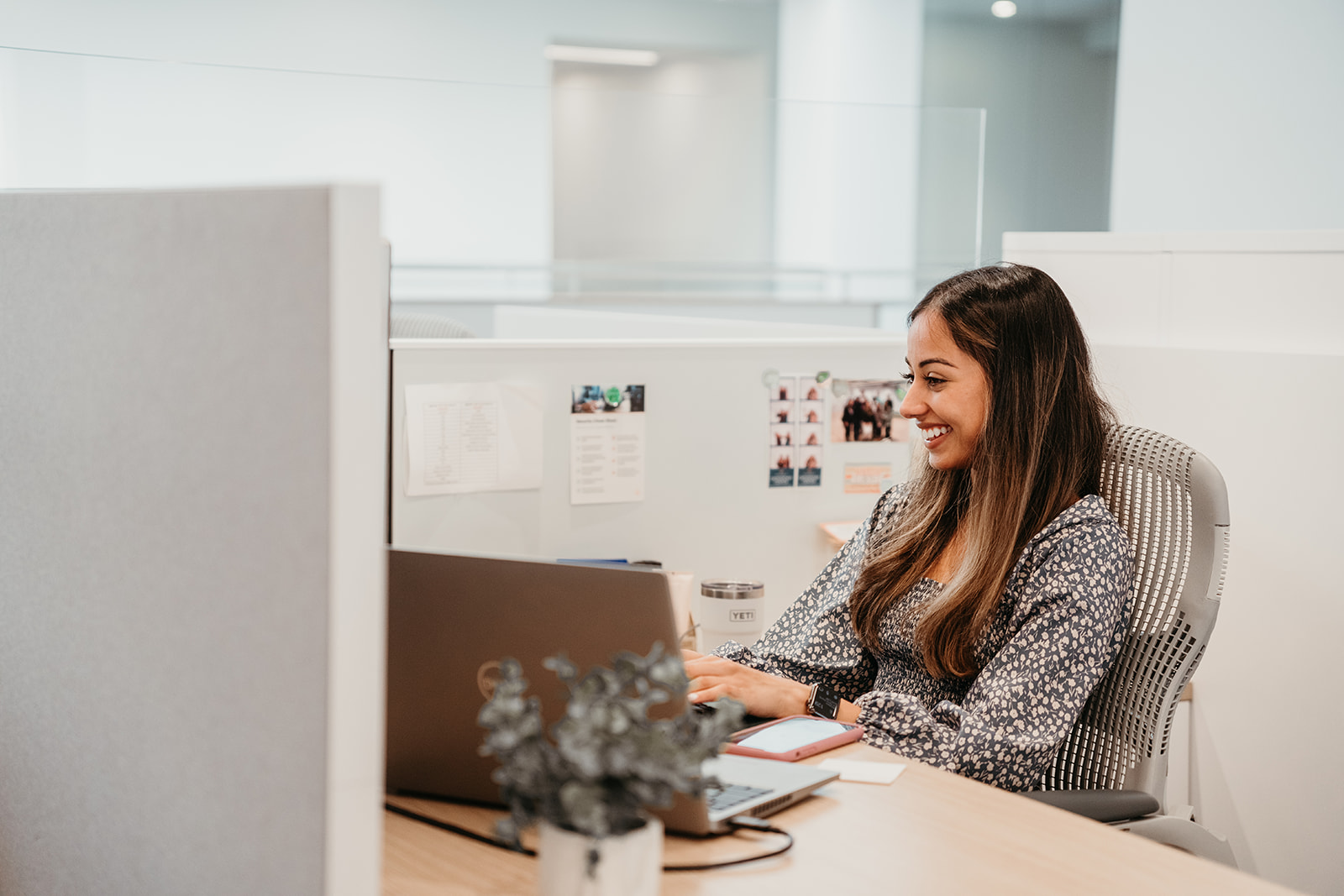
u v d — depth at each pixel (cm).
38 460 94
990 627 150
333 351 70
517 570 101
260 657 76
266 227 74
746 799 107
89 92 300
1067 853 100
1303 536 186
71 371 90
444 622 104
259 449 75
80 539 91
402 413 191
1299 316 193
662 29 576
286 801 75
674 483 213
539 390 201
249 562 77
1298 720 188
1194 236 211
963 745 132
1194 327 211
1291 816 190
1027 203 605
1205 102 554
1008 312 154
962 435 158
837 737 129
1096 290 231
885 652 163
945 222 542
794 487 222
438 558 104
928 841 102
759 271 551
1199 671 207
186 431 81
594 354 204
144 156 319
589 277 529
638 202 534
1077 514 147
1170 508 146
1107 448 157
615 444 207
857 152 546
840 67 599
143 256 83
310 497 72
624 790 77
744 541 220
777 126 545
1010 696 137
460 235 502
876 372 226
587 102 516
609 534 209
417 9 531
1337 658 181
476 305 512
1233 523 199
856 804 111
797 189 548
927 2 599
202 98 340
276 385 74
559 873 78
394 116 467
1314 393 184
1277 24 533
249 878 78
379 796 75
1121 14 570
